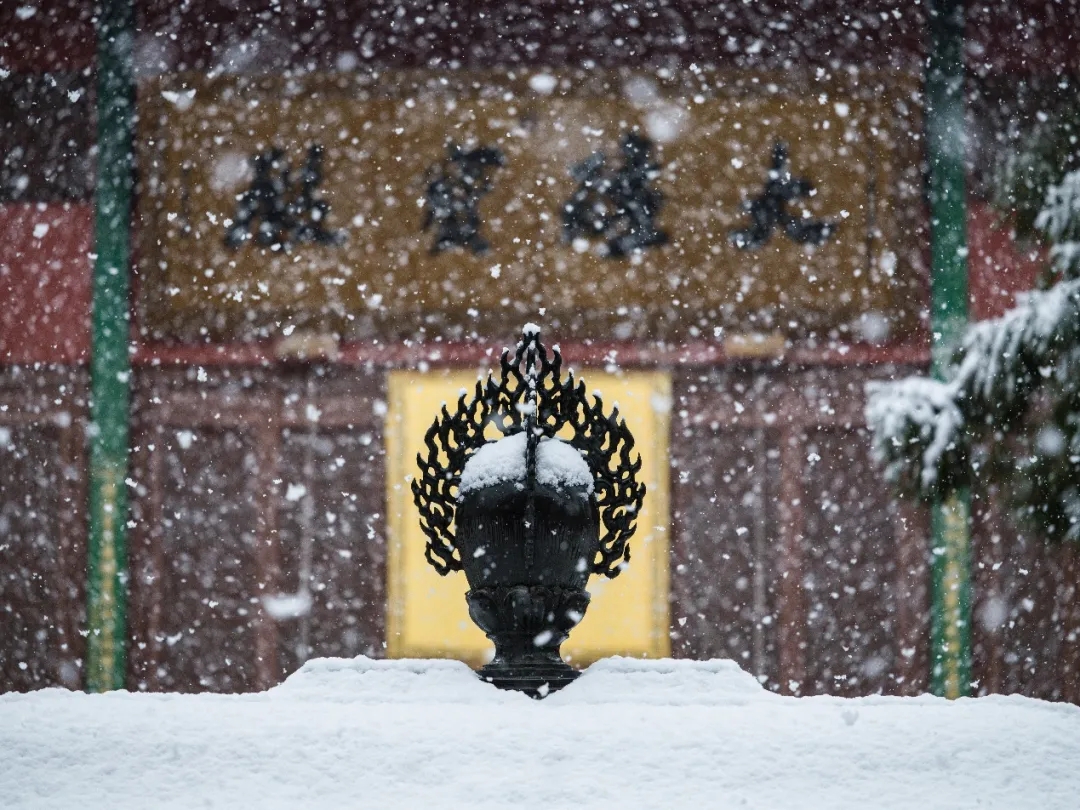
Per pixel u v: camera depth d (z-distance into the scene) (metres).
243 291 34.25
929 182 34.22
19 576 33.81
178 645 34.03
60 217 34.22
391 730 14.38
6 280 34.09
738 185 34.16
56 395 34.09
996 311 33.97
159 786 13.52
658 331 34.31
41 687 33.69
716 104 34.12
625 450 17.42
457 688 16.59
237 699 16.53
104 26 34.03
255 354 34.25
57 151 34.25
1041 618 33.78
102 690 33.56
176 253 34.16
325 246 34.22
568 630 16.98
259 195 34.06
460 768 13.76
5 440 33.97
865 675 34.00
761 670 34.03
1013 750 14.41
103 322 34.00
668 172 34.19
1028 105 34.41
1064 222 22.55
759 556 34.25
